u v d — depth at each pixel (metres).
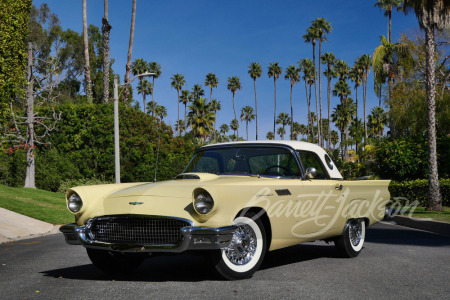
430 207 17.58
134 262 5.88
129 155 31.44
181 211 4.85
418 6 17.98
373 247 8.37
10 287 5.02
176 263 6.53
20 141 26.17
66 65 51.78
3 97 22.02
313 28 62.47
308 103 85.69
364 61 75.50
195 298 4.26
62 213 17.42
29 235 12.71
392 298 4.41
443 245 8.86
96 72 52.47
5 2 22.08
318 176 6.65
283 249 7.91
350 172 33.16
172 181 5.74
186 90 92.75
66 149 30.27
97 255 5.61
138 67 87.50
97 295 4.46
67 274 5.84
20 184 27.92
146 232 4.94
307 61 85.56
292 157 6.25
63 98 46.75
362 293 4.58
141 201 5.06
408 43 27.16
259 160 6.16
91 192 5.54
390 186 22.11
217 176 5.87
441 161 23.97
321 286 4.85
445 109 25.33
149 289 4.68
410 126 26.47
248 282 4.99
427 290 4.78
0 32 21.50
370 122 90.69
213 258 4.91
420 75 27.08
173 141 35.00
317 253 7.43
